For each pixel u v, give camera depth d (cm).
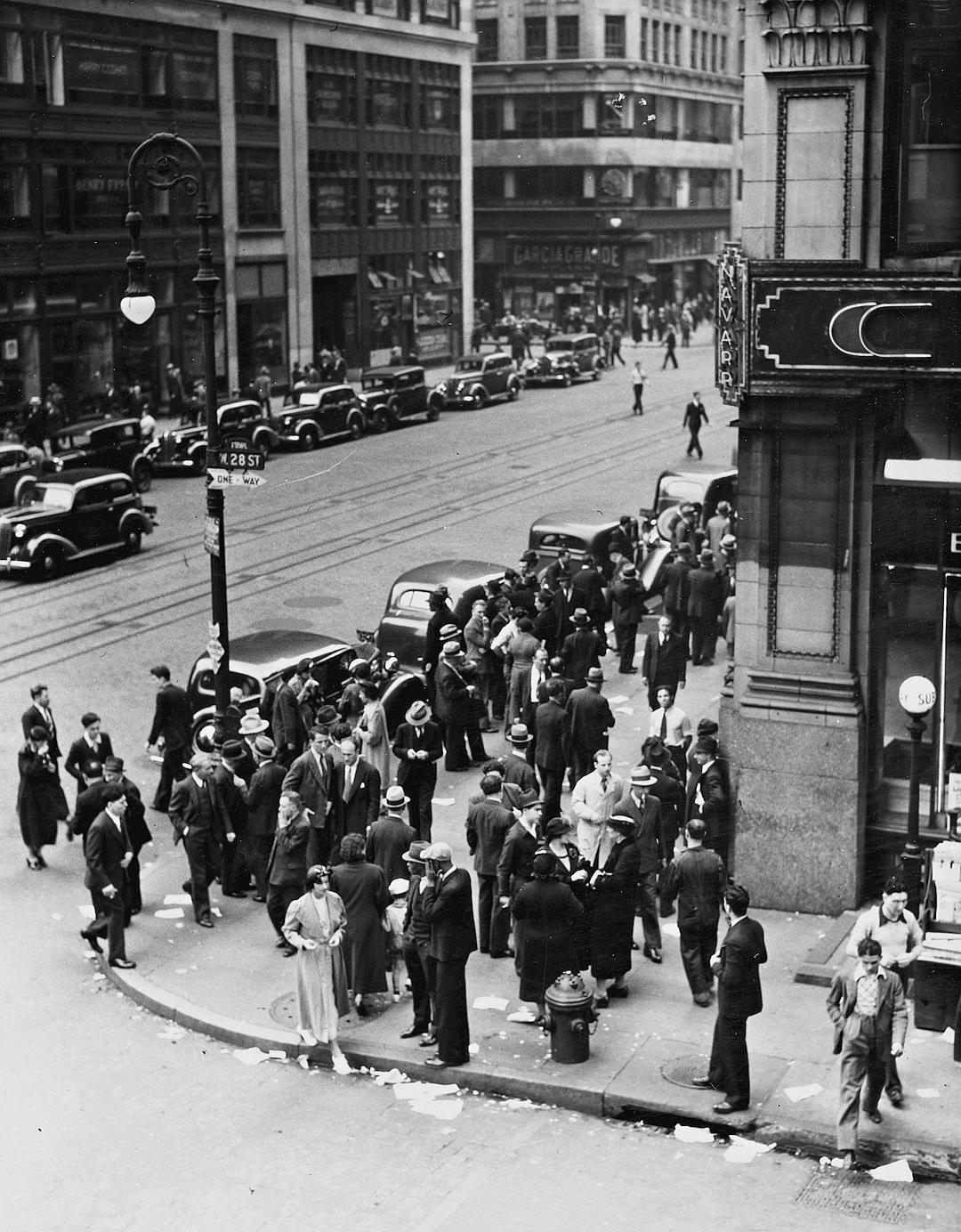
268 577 3142
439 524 3584
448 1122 1229
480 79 7756
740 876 1623
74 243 4612
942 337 1490
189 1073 1334
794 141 1528
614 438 4884
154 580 3145
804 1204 1084
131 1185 1134
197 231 5078
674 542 2820
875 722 1586
